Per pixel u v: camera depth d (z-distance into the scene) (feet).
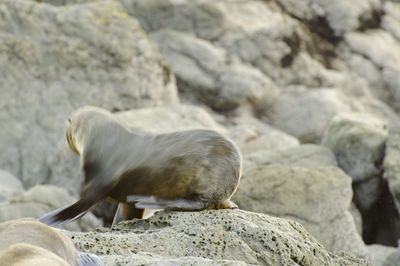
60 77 148.87
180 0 177.78
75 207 55.98
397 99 184.03
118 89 151.02
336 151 123.75
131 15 177.78
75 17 154.10
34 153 139.03
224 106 170.30
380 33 196.95
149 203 55.93
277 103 172.45
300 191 94.38
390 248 101.81
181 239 48.60
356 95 180.45
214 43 177.27
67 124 61.57
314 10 195.21
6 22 150.10
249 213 54.95
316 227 92.27
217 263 39.83
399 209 111.75
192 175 56.39
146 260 40.34
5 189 116.06
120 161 57.52
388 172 114.21
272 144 137.39
